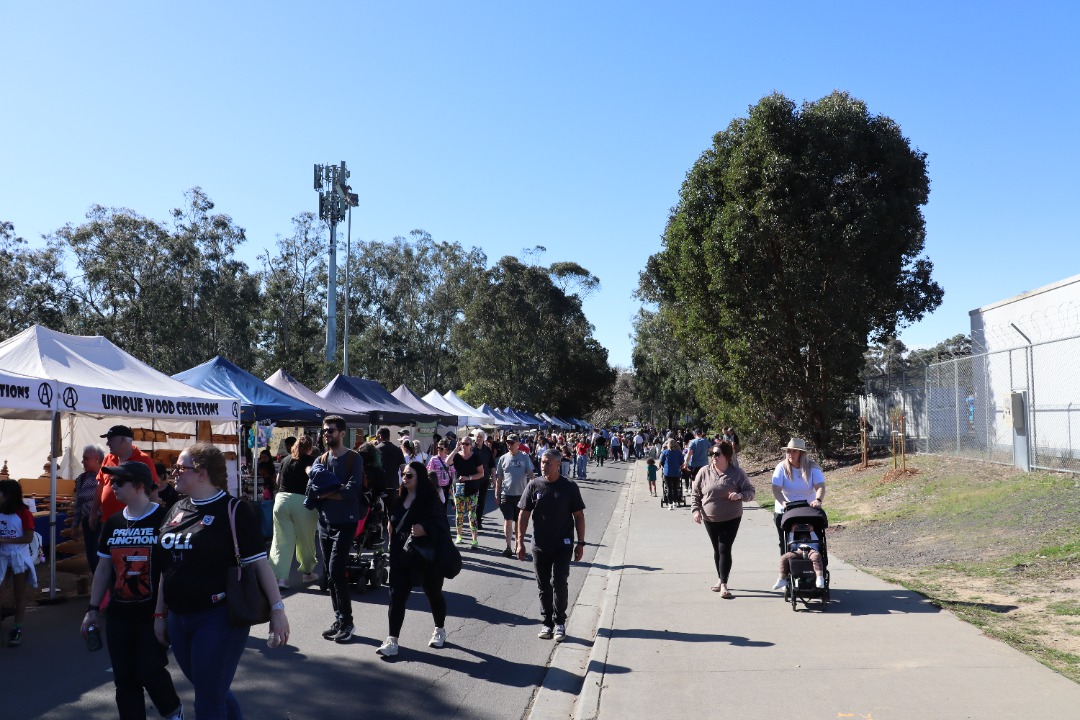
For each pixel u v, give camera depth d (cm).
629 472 4150
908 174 2478
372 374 6925
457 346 7200
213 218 5422
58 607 920
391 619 706
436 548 709
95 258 5131
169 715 457
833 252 2375
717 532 912
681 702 554
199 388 1606
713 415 3397
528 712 586
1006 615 754
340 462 792
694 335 2839
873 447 2786
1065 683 558
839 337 2420
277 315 6272
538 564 790
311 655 709
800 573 812
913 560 1079
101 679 652
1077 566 910
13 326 4925
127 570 451
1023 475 1493
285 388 1988
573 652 744
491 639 784
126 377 1219
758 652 668
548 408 7850
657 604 879
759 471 2841
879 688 562
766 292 2447
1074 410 1622
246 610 421
